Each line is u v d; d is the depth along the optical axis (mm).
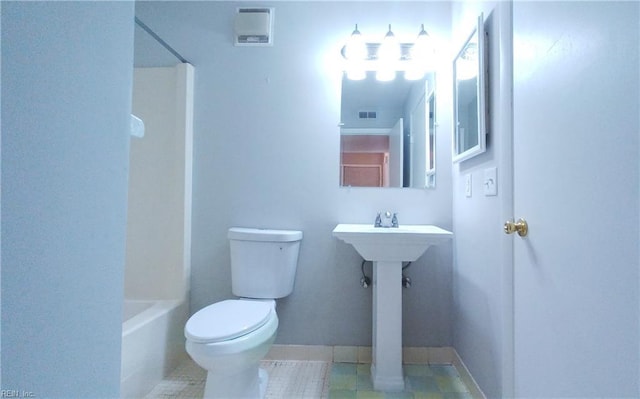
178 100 1819
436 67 1834
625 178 555
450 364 1758
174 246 1797
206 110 1868
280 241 1643
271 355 1805
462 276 1612
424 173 1829
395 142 1844
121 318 545
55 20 423
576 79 691
